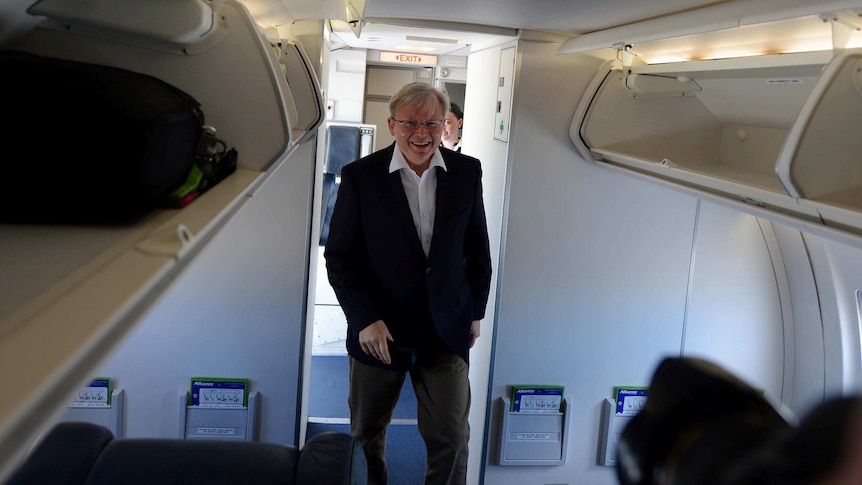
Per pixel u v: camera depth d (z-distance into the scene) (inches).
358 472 63.1
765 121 117.6
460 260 127.9
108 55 63.2
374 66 346.9
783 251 147.2
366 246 126.0
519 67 144.2
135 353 141.4
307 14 119.3
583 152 145.3
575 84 144.5
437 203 125.1
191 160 48.8
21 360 19.7
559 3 103.8
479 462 161.0
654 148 140.7
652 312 153.4
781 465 13.9
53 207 38.9
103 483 59.7
